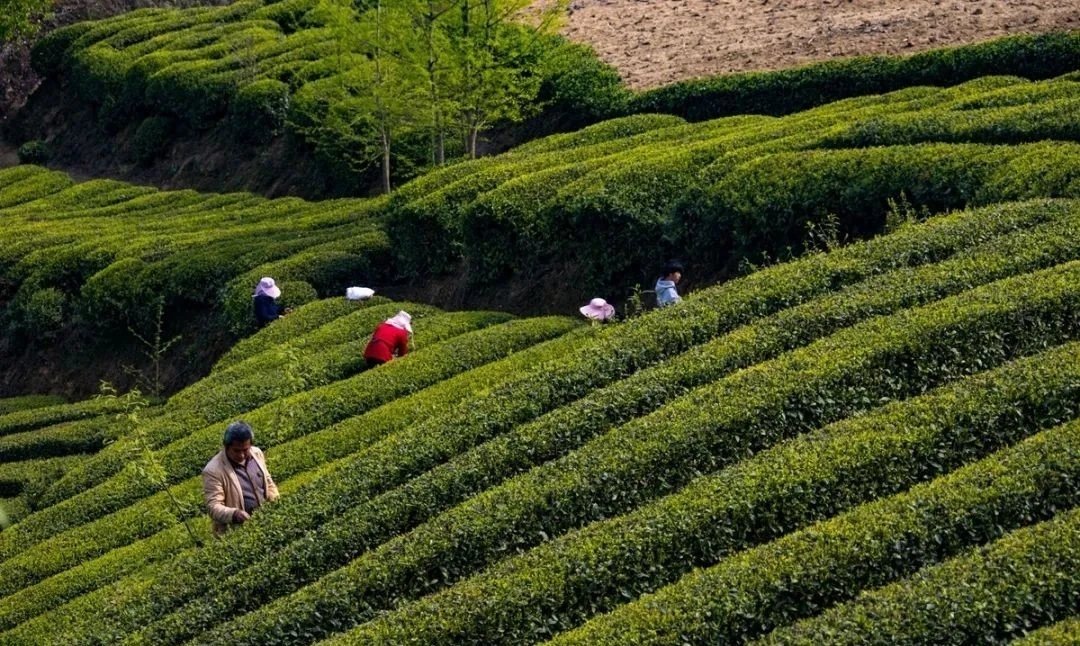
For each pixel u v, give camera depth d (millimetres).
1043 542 11711
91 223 40938
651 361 18328
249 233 35219
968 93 27109
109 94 52031
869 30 35594
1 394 35594
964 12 34844
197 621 15758
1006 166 20844
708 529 13617
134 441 19344
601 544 13844
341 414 21500
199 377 30688
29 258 37375
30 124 56594
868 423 14578
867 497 13680
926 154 22016
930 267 18047
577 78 37000
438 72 34656
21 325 35875
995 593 11305
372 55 39031
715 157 25578
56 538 20734
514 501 15242
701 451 15211
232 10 56750
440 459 17578
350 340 25484
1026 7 33906
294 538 16766
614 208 24594
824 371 15711
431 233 28781
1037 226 18438
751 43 37750
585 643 12234
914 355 15727
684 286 23812
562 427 16797
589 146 30297
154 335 32719
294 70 46156
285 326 27031
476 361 22406
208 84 47188
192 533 18234
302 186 42281
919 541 12469
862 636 11172
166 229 38438
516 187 26906
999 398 14328
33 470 25422
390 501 16562
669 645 12008
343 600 14805
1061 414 14070
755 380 16031
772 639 11516
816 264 19312
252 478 17734
